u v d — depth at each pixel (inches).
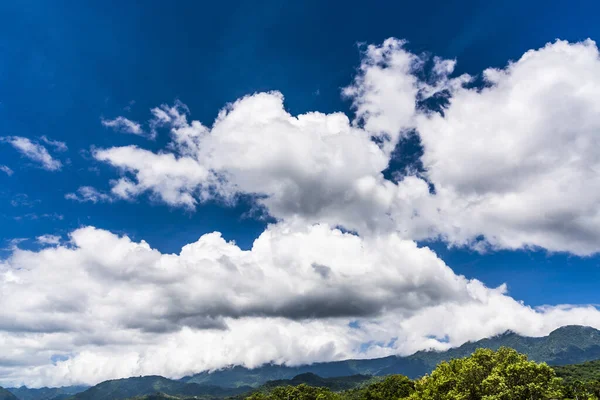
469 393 4114.2
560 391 3971.5
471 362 4441.4
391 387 6289.4
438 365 5329.7
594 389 5664.4
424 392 4736.7
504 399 3818.9
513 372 3971.5
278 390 7849.4
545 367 3981.3
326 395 7332.7
